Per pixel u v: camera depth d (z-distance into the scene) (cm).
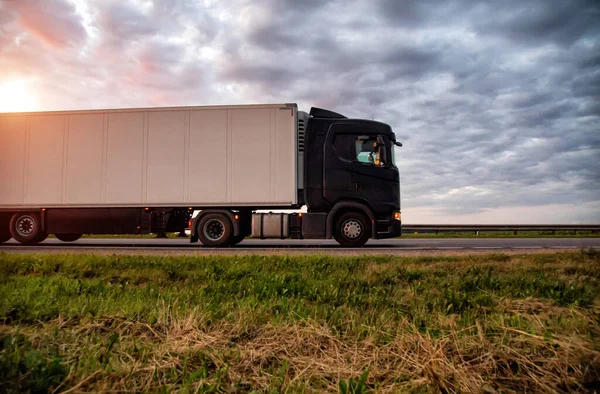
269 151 1096
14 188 1150
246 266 610
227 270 584
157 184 1112
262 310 348
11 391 189
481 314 350
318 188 1107
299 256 726
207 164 1104
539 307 377
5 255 723
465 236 1859
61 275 579
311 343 271
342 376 222
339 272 576
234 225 1111
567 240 1438
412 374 222
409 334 277
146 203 1113
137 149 1120
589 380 213
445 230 1877
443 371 218
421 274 559
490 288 472
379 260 684
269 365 242
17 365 215
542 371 225
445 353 249
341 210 1117
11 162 1152
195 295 420
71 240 1396
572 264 637
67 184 1136
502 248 1010
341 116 1144
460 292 449
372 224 1095
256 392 197
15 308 347
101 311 344
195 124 1110
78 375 213
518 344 262
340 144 1116
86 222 1151
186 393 194
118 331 298
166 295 412
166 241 1508
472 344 258
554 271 590
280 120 1097
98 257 700
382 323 312
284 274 538
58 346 257
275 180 1092
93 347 252
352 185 1103
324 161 1109
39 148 1148
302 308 356
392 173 1112
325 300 413
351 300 401
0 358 221
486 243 1273
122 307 355
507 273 577
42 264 638
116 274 575
